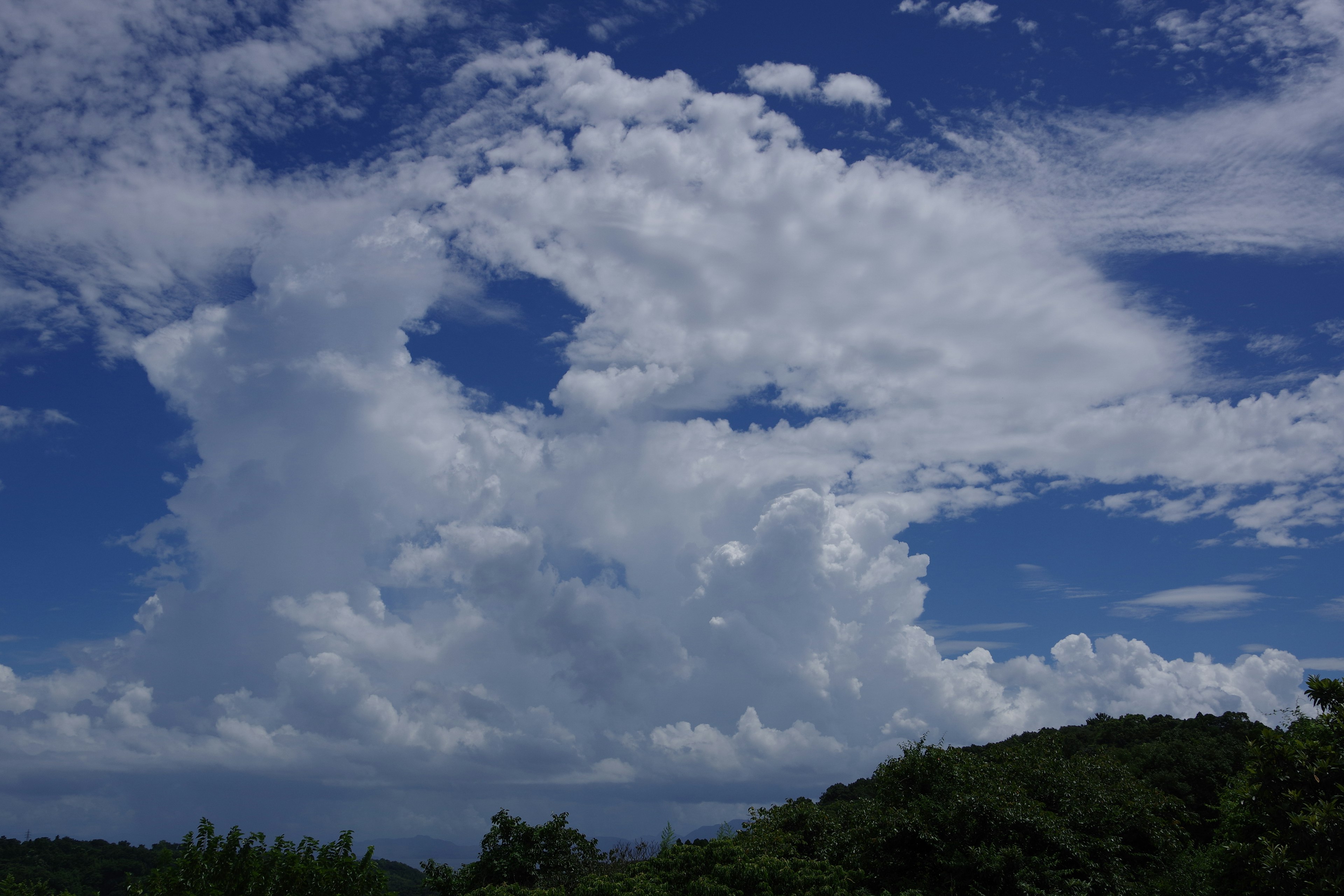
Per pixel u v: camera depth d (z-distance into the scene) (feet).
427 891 80.59
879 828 66.54
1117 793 69.41
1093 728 145.18
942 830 63.93
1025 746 79.15
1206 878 58.08
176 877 53.42
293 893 56.34
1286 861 46.85
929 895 60.44
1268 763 51.13
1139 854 64.69
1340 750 48.80
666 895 61.98
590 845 82.07
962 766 70.28
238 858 56.49
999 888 59.06
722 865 64.18
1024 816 62.44
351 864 60.59
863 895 59.41
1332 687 50.55
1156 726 132.57
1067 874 60.59
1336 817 44.68
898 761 74.90
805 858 68.23
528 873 78.79
